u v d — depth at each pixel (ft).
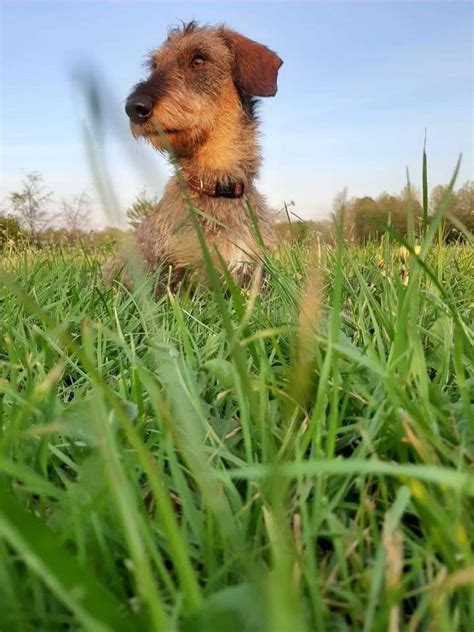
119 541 0.37
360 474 0.44
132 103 1.95
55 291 1.35
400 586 0.31
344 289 1.06
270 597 0.22
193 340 0.83
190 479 0.48
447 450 0.42
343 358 0.63
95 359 0.83
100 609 0.26
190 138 2.01
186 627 0.27
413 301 0.55
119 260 1.91
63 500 0.38
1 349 0.90
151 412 0.60
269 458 0.45
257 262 1.24
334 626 0.32
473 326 0.80
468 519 0.37
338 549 0.36
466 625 0.31
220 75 2.11
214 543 0.38
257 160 2.15
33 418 0.55
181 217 1.91
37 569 0.25
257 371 0.68
